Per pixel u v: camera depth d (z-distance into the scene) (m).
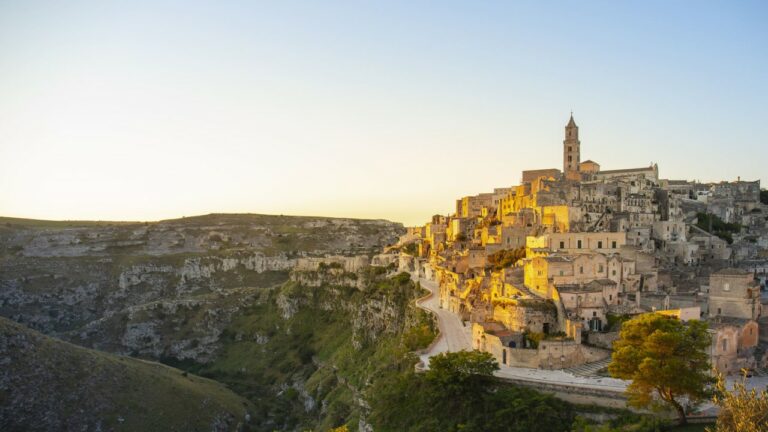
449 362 127.25
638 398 99.50
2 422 178.25
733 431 69.94
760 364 122.94
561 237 178.12
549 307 142.50
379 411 140.88
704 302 141.75
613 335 132.00
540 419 110.06
